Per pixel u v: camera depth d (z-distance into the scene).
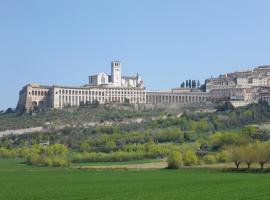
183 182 190.75
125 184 185.50
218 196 137.62
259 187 162.25
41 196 145.00
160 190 158.50
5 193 154.88
